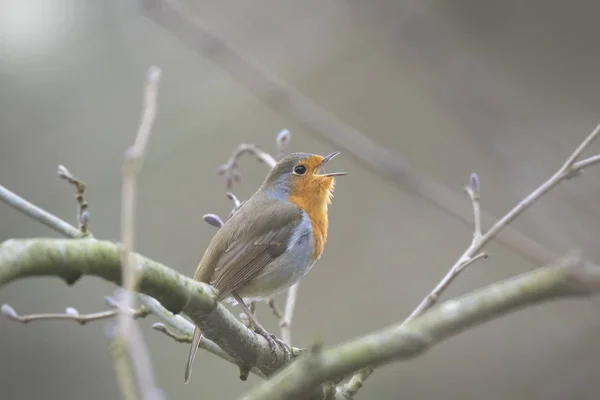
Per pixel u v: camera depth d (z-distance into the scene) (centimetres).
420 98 1487
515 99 1282
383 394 1270
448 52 1240
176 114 1442
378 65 1506
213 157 1453
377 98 1511
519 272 1338
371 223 1441
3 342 1280
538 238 1066
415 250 1411
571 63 1465
